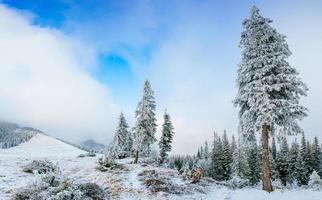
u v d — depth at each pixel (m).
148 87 44.31
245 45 22.02
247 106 22.52
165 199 19.31
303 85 19.58
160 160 51.84
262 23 21.48
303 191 18.75
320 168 64.06
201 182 26.72
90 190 18.17
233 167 55.16
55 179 17.62
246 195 18.83
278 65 20.45
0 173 24.30
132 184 24.05
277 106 20.02
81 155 50.28
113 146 56.00
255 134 21.09
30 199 15.22
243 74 21.56
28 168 26.08
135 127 43.12
